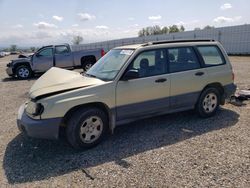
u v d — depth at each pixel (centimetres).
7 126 567
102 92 424
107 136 484
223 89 576
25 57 1502
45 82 446
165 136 474
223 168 351
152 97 477
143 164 372
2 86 1161
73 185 327
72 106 401
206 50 558
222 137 460
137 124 543
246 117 569
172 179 330
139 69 466
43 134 392
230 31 3045
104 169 363
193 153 400
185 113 605
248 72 1291
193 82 525
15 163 392
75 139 412
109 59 507
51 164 385
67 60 1450
